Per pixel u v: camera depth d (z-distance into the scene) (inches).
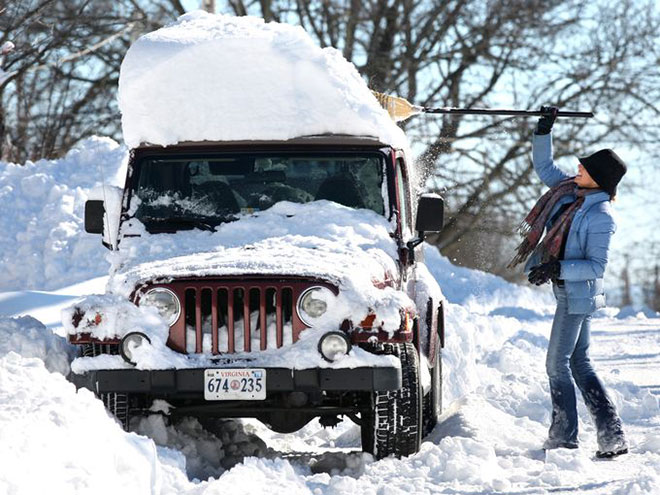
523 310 1772.9
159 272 610.5
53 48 2470.5
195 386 593.9
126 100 708.0
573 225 661.9
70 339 606.2
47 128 2615.7
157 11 2881.4
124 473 481.4
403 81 3031.5
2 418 473.1
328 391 637.9
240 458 658.2
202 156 709.3
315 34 3078.2
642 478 535.2
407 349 618.2
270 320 606.2
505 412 805.2
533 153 719.7
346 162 703.7
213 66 699.4
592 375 677.3
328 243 655.8
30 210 1449.3
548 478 574.9
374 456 615.8
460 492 542.9
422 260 798.5
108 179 1504.7
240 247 652.1
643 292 4008.4
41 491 416.2
